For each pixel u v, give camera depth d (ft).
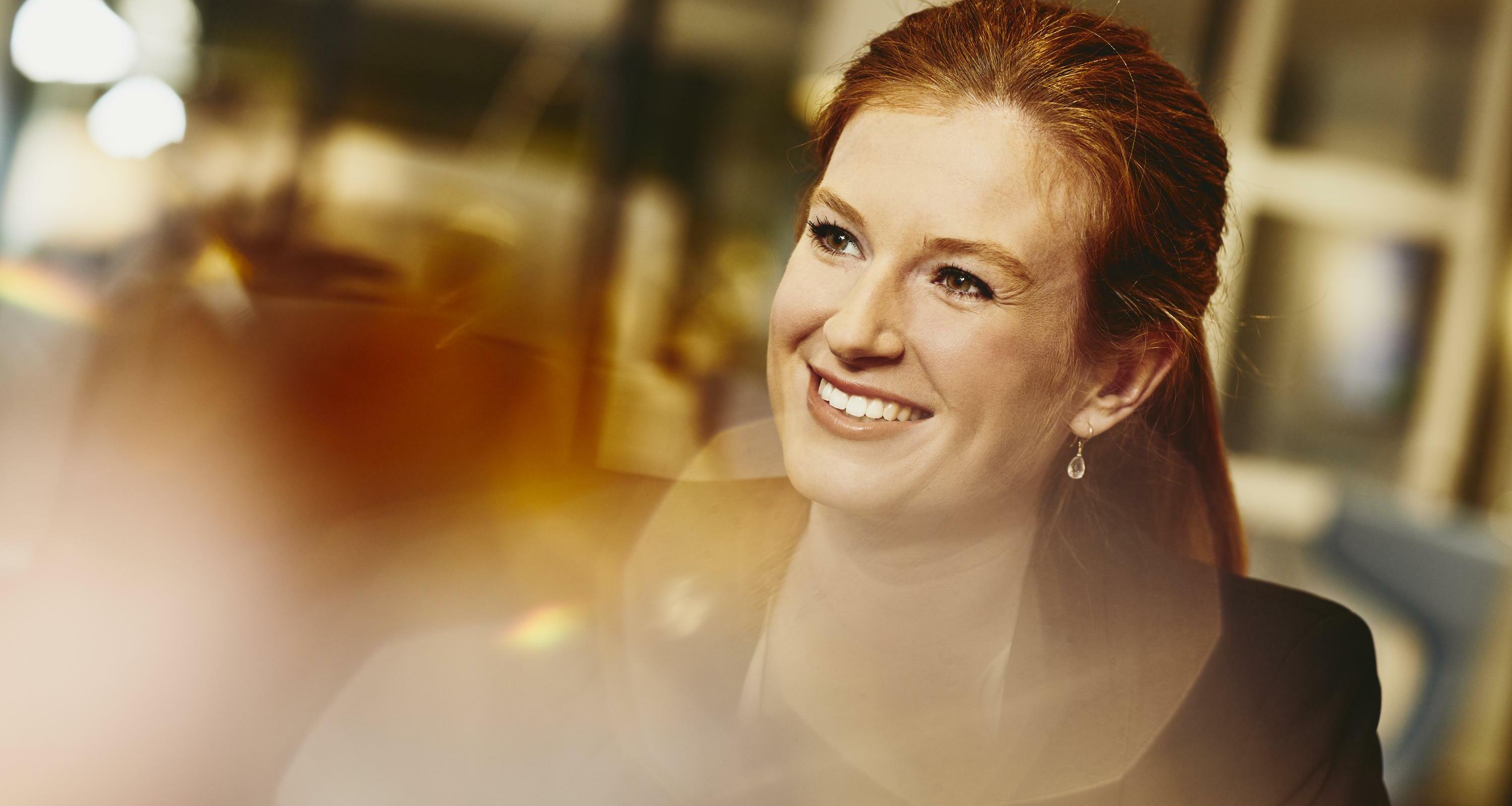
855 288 2.51
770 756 2.94
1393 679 8.18
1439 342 12.59
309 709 3.10
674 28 10.09
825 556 2.87
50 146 9.32
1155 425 3.26
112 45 9.44
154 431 3.35
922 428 2.60
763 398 6.16
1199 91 3.07
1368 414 12.11
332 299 3.56
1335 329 12.06
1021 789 2.97
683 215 9.97
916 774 2.95
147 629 3.15
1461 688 8.05
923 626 2.89
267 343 3.37
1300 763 3.10
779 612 2.99
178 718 3.08
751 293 9.93
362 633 3.10
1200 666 3.14
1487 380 12.64
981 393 2.56
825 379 2.65
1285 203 11.76
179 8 9.62
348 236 5.65
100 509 3.35
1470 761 7.79
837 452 2.66
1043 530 3.10
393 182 9.37
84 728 3.07
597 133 9.98
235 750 3.08
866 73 2.60
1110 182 2.56
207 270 3.72
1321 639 3.29
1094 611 3.10
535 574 3.06
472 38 9.92
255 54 9.69
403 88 9.83
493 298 4.65
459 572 3.09
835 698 2.94
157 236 4.27
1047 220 2.50
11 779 3.00
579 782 2.90
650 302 9.57
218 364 3.38
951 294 2.53
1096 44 2.59
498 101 9.91
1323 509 10.75
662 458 3.86
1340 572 9.95
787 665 2.97
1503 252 12.41
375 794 2.89
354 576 3.10
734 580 3.02
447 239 5.07
